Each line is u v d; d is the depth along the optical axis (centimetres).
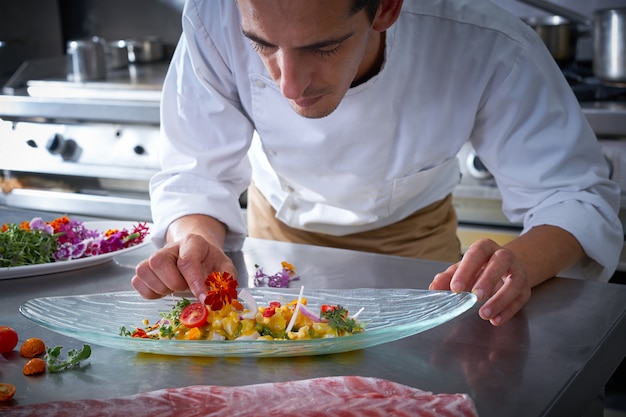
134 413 86
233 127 150
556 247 130
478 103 143
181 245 122
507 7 277
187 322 106
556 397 92
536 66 140
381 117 142
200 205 145
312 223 165
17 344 107
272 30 100
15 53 320
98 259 138
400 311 114
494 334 109
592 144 144
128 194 271
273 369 99
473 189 232
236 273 125
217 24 143
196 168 150
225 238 148
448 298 112
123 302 118
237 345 100
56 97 271
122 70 307
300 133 147
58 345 108
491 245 117
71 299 118
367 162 147
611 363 109
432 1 139
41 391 94
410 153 147
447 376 97
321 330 105
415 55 139
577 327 110
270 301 119
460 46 139
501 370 98
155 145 261
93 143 270
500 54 139
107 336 102
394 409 86
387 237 165
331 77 108
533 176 141
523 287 114
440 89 142
